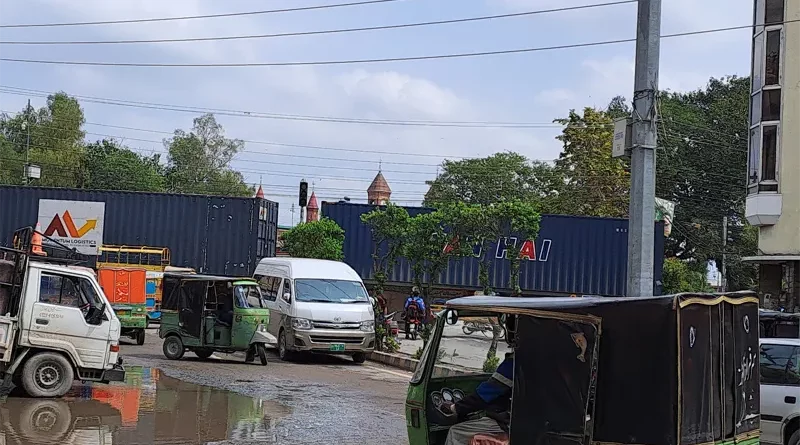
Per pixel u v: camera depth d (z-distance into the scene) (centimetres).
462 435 639
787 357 1020
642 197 1288
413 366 1948
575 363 533
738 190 5203
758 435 605
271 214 3256
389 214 2191
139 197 3095
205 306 1822
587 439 519
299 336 1962
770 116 2447
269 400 1317
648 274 1279
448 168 6350
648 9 1304
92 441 947
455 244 2127
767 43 2466
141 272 2150
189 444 959
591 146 4459
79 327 1212
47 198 3111
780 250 2397
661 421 501
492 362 714
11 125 7038
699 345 531
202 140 7538
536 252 3161
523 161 6359
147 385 1430
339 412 1227
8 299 1170
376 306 2241
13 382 1262
